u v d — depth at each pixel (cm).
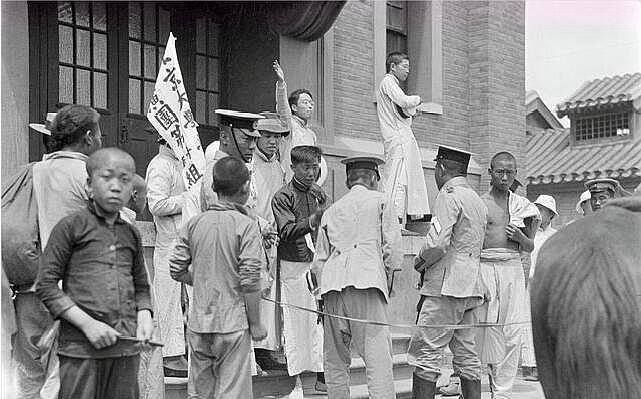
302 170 671
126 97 847
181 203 640
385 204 602
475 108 1154
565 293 325
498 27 1162
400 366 802
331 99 960
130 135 848
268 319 661
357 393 711
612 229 335
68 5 797
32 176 466
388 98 948
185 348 664
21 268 462
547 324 331
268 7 901
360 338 598
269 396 693
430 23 1100
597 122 1459
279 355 700
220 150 624
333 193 938
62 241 410
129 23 855
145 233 740
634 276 316
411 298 890
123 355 417
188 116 638
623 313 311
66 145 474
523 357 845
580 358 316
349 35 995
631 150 1400
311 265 632
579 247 333
